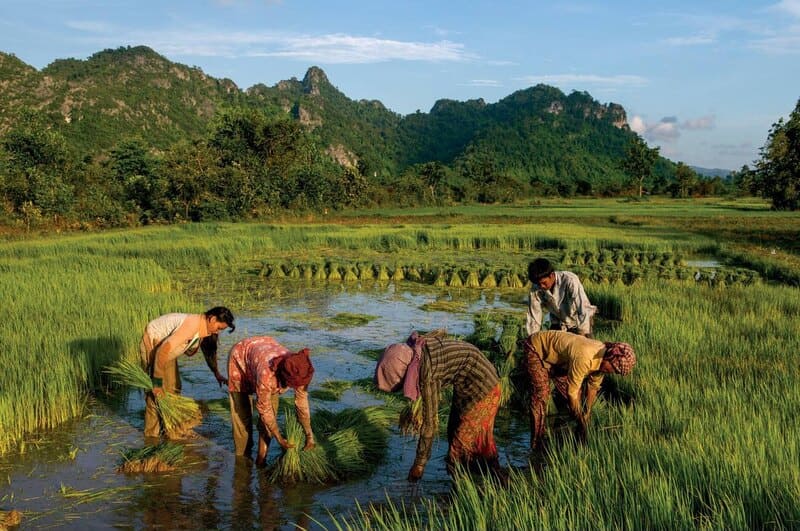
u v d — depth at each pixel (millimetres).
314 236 30156
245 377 6031
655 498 4215
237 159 56094
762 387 6953
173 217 44750
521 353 9250
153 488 5512
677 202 90500
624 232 34469
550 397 7449
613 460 5090
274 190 53188
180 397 6812
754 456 4828
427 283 18484
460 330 12047
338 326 12234
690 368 7875
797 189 42875
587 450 5371
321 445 6059
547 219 50281
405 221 49406
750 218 48562
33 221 34219
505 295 16500
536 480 4887
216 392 8117
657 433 5887
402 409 7375
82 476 5699
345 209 68062
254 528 4855
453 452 5559
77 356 8031
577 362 5793
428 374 5145
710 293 14031
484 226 39219
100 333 8984
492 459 5562
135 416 7258
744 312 11820
